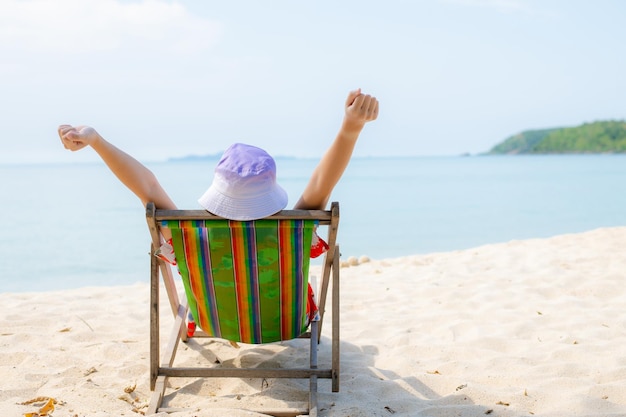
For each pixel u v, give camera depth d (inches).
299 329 125.3
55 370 138.1
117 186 1609.3
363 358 149.2
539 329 170.7
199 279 116.5
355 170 3198.8
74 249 490.3
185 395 123.3
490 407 115.0
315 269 274.1
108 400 119.7
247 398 120.6
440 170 3021.7
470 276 247.8
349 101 108.3
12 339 161.5
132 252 476.1
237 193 108.9
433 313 191.8
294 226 109.4
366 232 602.9
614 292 209.3
